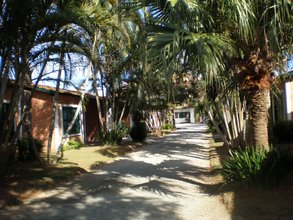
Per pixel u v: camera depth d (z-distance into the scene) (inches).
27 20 338.3
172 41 236.2
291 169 272.4
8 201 292.8
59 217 252.8
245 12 244.1
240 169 282.2
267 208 238.7
